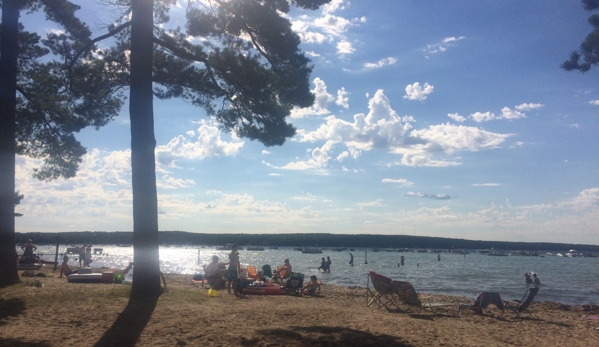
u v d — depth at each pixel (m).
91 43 13.28
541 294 25.39
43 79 14.73
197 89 13.97
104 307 9.88
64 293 11.39
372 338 7.98
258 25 12.12
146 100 11.66
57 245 23.92
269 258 93.44
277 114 12.74
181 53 12.76
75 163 17.59
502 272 48.94
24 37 15.09
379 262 74.81
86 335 7.56
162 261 69.00
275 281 17.88
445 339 8.40
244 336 7.74
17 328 7.87
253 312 10.10
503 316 12.70
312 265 59.16
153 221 11.57
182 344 7.16
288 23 12.33
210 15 12.81
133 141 11.53
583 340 9.17
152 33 12.02
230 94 13.39
